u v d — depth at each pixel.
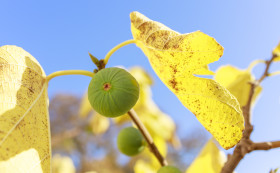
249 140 0.30
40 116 0.24
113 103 0.25
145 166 0.46
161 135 0.49
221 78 0.45
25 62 0.25
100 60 0.28
